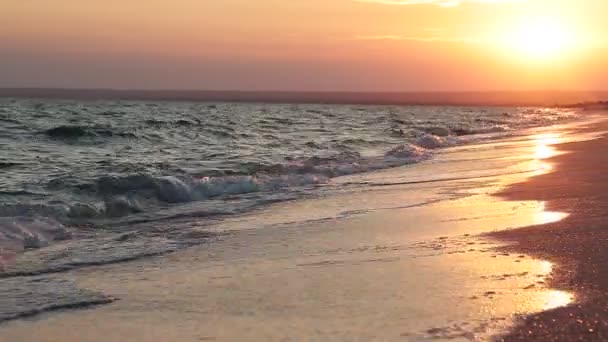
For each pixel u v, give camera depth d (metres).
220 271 6.82
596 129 38.47
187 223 10.26
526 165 17.17
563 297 5.13
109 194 13.05
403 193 12.91
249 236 8.84
